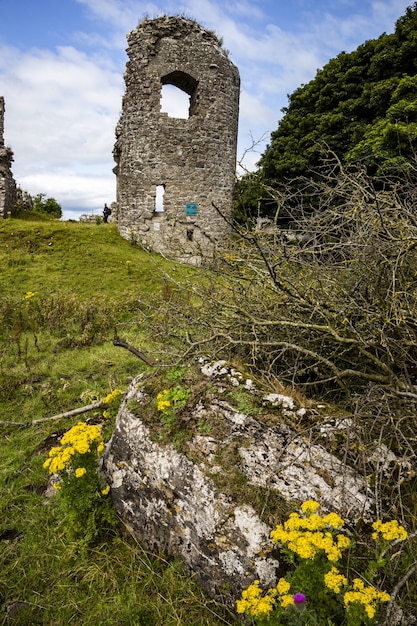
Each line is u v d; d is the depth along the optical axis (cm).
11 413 486
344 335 317
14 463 385
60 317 789
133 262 1252
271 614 179
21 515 313
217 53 1508
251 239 322
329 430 261
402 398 262
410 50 1361
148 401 316
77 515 273
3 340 723
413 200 344
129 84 1491
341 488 238
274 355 364
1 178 1600
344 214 335
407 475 256
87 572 257
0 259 1173
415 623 198
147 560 259
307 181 409
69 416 466
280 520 227
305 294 326
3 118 1625
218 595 229
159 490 270
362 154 1225
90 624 227
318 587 184
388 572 209
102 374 583
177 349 412
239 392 295
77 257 1247
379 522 194
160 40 1449
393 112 1223
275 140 1728
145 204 1494
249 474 249
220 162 1561
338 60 1603
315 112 1673
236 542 228
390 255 309
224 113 1549
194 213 1528
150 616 227
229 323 384
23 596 246
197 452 267
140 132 1484
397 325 280
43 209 2770
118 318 821
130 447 296
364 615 169
